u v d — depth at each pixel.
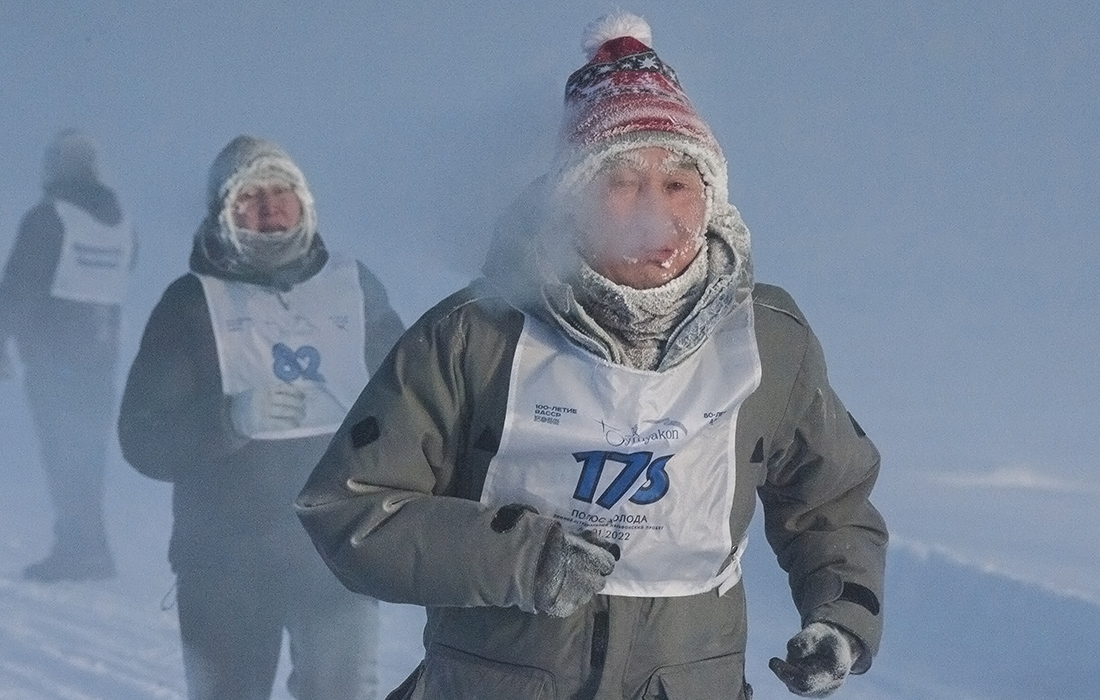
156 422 14.91
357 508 8.42
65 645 20.77
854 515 9.32
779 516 9.42
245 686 14.93
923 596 18.52
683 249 8.25
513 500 8.51
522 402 8.36
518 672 8.59
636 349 8.37
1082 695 15.99
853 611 8.98
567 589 8.11
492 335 8.45
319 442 15.06
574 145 8.32
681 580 8.62
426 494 8.48
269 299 15.30
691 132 8.32
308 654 14.93
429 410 8.52
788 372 8.75
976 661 17.08
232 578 14.82
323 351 15.34
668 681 8.59
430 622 9.08
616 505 8.40
